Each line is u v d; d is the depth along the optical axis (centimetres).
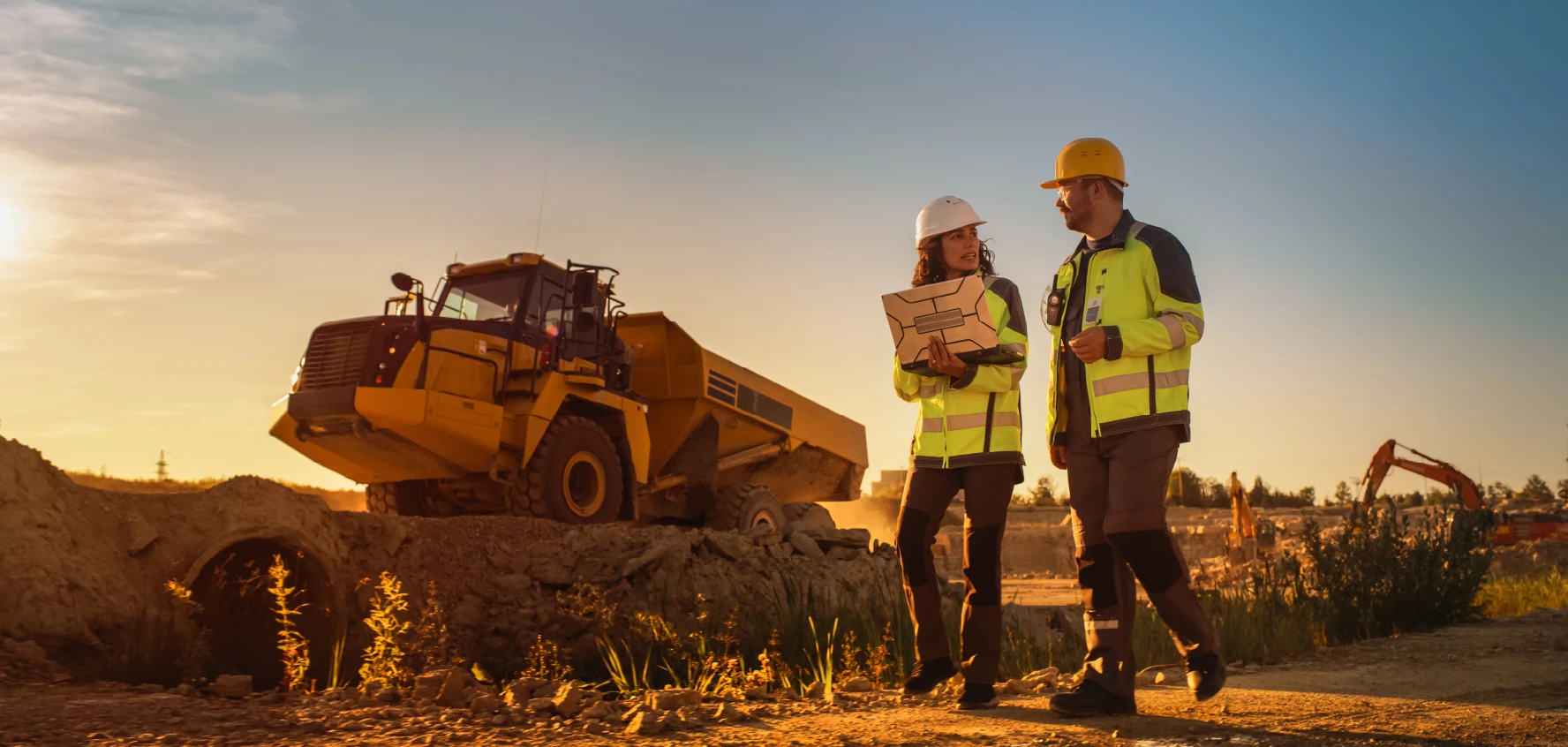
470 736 348
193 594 661
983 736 345
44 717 365
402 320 995
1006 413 421
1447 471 3253
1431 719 368
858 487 1667
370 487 1162
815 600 850
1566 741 324
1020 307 433
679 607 844
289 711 393
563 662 726
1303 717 377
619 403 1161
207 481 1867
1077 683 478
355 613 723
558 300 1137
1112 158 398
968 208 446
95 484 1731
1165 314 375
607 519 1116
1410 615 844
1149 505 367
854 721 382
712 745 334
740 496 1345
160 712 381
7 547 547
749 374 1412
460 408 985
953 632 895
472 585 803
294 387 1010
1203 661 368
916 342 416
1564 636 701
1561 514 3628
